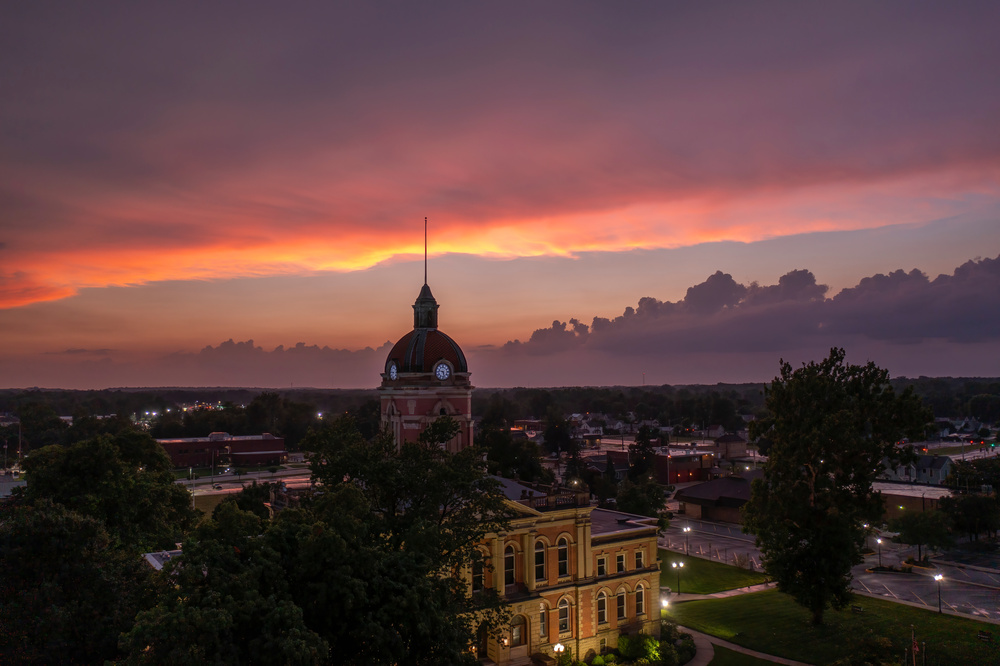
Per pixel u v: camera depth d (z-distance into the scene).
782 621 65.62
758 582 81.81
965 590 75.94
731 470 161.50
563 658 54.59
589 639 57.72
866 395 65.56
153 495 59.28
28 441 189.88
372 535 36.66
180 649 23.95
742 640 61.75
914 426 62.59
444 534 38.09
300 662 25.30
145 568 35.00
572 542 57.94
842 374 66.94
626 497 104.62
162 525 59.25
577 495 58.28
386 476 38.66
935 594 74.31
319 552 29.72
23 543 31.16
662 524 102.50
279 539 30.92
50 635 28.84
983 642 58.03
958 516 98.19
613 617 59.78
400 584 30.48
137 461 67.00
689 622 66.88
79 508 49.59
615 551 61.06
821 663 56.19
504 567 54.44
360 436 44.81
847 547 62.38
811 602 64.00
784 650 59.03
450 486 40.62
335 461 40.34
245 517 31.52
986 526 97.44
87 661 29.64
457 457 41.53
